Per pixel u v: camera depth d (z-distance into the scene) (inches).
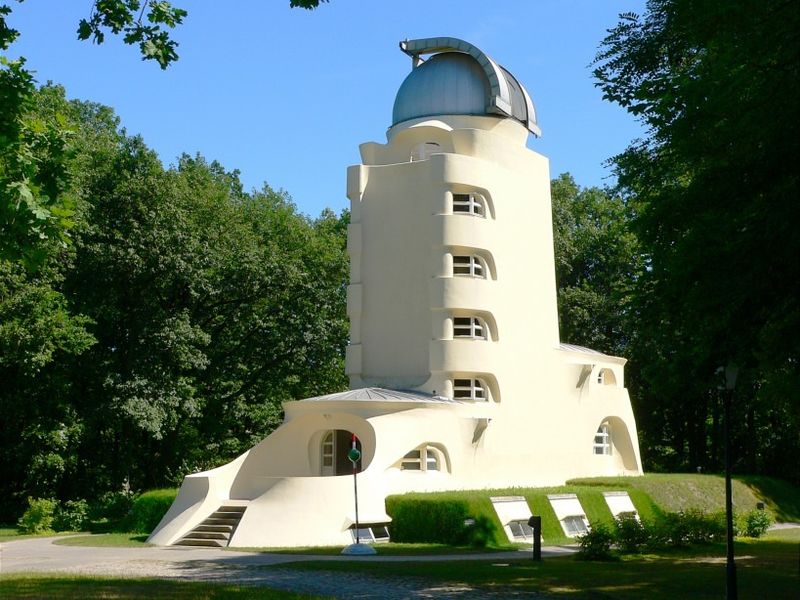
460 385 1504.7
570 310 2391.7
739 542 1285.7
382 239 1565.0
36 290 1503.4
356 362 1546.5
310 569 907.4
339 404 1332.4
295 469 1373.0
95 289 1737.2
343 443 1395.2
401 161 1621.6
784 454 2169.0
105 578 808.9
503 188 1582.2
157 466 1932.8
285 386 2144.4
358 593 737.6
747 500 1774.1
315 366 2012.8
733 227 678.5
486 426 1449.3
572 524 1348.4
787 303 720.3
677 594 749.9
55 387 1668.3
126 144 1801.2
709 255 671.8
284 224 2080.5
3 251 631.2
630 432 1834.4
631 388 2351.1
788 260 645.3
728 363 729.6
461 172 1520.7
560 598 719.7
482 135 1581.0
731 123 698.8
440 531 1197.7
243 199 2242.9
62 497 1868.8
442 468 1397.6
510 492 1327.5
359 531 1219.9
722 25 710.5
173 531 1245.1
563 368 1675.7
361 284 1572.3
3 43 639.1
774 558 1066.1
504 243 1566.2
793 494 1977.1
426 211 1525.6
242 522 1208.8
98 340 1772.9
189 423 1987.0
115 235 1679.4
